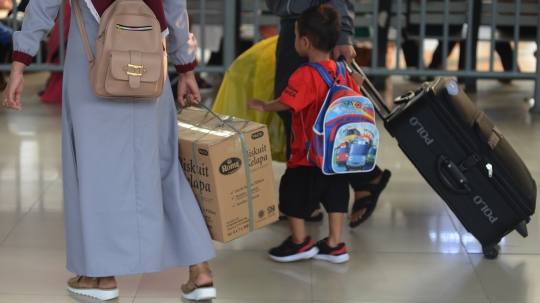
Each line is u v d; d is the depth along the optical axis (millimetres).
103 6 2547
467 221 3311
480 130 3217
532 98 7207
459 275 3197
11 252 3389
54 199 4133
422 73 6562
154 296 2973
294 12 3553
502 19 7191
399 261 3350
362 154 3129
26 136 5535
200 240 2867
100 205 2705
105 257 2740
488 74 6512
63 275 3152
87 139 2654
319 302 2928
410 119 3254
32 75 8602
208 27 7891
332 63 3264
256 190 3006
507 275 3197
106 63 2484
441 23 7379
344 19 3535
